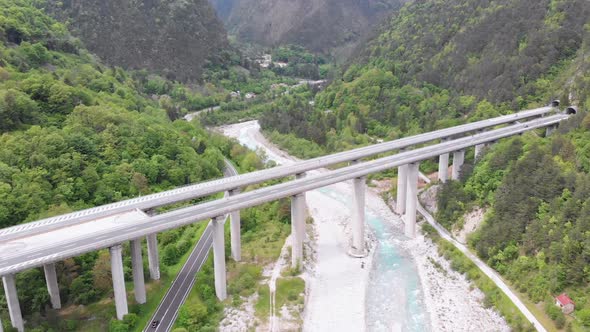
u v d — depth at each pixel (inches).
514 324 3747.5
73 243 3585.1
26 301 3713.1
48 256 3358.8
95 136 5536.4
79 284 3949.3
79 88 6579.7
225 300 4138.8
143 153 5797.2
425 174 6899.6
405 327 3993.6
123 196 5123.0
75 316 3764.8
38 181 4596.5
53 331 3558.1
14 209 4266.7
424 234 5526.6
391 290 4544.8
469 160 6328.7
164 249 4815.5
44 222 3973.9
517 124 6520.7
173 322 3772.1
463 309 4151.1
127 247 4547.2
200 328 3737.7
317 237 5551.2
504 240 4530.0
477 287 4345.5
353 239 5172.2
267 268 4714.6
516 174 4963.1
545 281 3909.9
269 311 4045.3
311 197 6737.2
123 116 6235.2
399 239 5556.1
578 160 4667.8
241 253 4968.0
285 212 5689.0
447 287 4505.4
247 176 5113.2
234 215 4677.7
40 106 5772.6
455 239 5211.6
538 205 4498.0
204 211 4148.6
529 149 5305.1
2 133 5088.6
